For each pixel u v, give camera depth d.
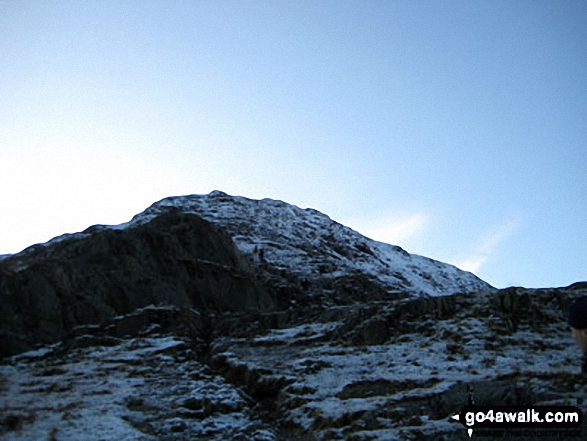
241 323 28.77
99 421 18.55
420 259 61.31
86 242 32.94
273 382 21.31
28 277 28.67
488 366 20.84
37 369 24.48
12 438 17.09
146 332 27.83
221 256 34.94
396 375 20.53
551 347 22.80
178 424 18.38
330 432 16.86
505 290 26.50
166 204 54.88
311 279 41.78
